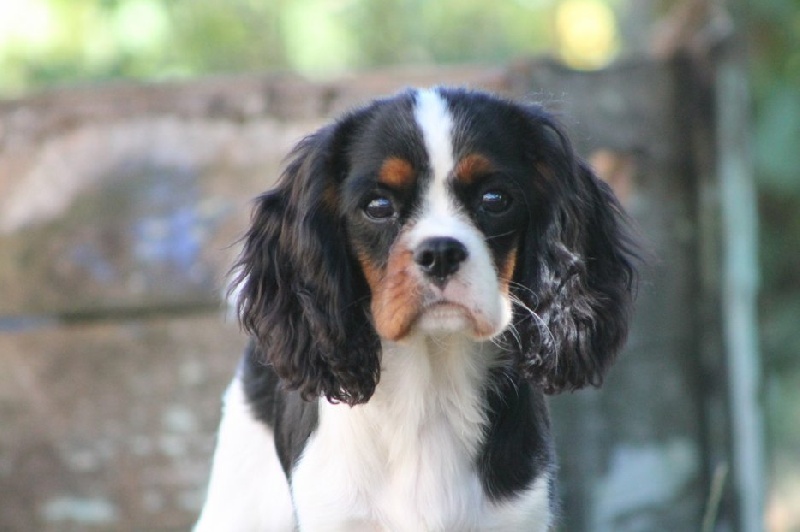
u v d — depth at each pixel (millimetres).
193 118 9648
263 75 10008
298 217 6680
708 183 9445
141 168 9594
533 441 6781
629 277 7270
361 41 17391
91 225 9570
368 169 6320
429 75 9391
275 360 6797
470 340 6645
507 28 19922
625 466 9211
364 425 6668
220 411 9438
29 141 9672
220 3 16344
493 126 6453
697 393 9477
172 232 9523
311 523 6691
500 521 6617
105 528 9570
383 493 6645
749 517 9516
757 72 14961
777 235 15422
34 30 14414
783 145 14875
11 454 9586
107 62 14797
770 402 14781
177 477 9508
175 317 9516
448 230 6078
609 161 9266
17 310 9594
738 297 9531
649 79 9367
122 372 9531
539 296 6641
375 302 6289
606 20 19047
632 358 9242
